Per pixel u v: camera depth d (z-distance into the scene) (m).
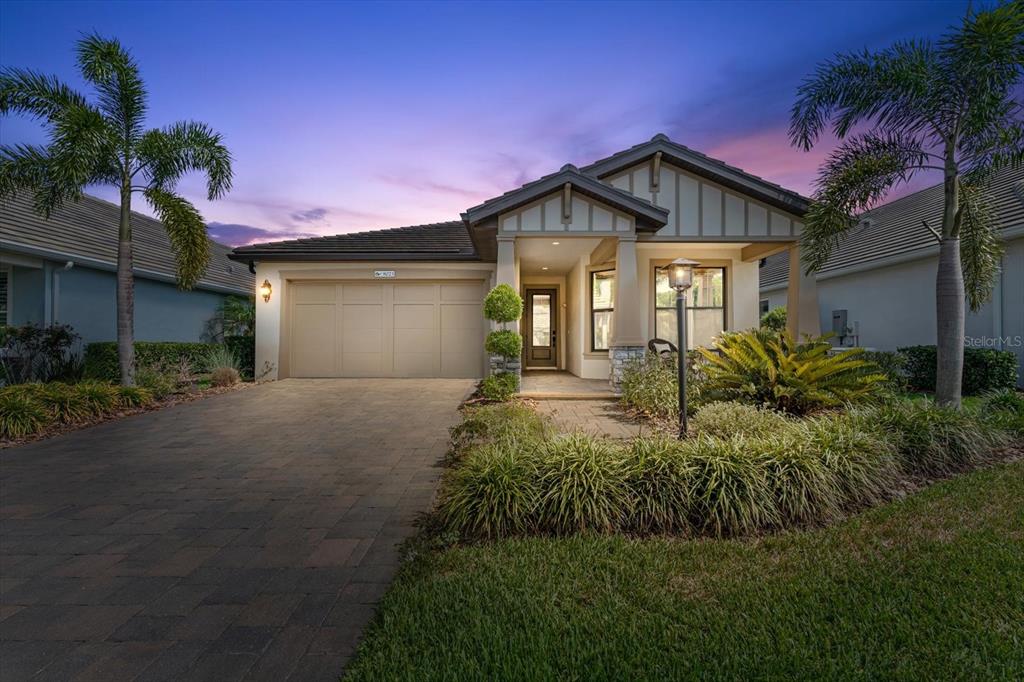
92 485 4.77
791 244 10.75
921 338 11.79
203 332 16.52
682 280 5.42
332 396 9.79
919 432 4.95
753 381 7.09
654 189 10.53
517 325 9.59
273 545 3.44
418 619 2.39
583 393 9.33
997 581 2.68
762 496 3.63
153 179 9.73
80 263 11.84
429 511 4.05
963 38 6.27
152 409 8.64
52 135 8.28
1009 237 9.38
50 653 2.28
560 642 2.21
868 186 7.41
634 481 3.79
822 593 2.60
